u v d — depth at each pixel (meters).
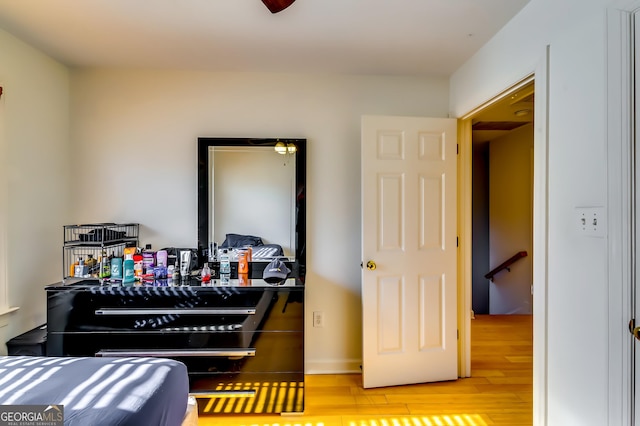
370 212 2.25
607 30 1.14
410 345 2.29
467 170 2.44
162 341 1.89
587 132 1.24
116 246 2.29
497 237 4.34
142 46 2.03
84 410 0.92
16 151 1.94
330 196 2.47
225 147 2.40
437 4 1.60
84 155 2.35
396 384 2.26
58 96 2.24
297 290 1.93
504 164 4.21
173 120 2.39
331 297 2.47
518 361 2.66
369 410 1.98
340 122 2.46
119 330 1.88
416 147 2.30
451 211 2.35
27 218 2.02
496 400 2.09
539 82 1.50
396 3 1.59
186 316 1.89
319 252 2.46
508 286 4.16
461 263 2.43
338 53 2.12
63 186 2.29
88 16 1.70
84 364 1.22
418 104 2.50
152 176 2.39
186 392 1.28
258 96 2.43
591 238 1.22
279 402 1.93
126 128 2.37
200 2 1.59
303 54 2.14
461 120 2.41
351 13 1.68
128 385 1.07
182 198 2.40
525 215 3.89
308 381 2.33
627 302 1.10
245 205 2.41
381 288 2.26
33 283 2.06
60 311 1.86
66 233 2.30
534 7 1.55
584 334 1.25
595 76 1.20
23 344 1.85
